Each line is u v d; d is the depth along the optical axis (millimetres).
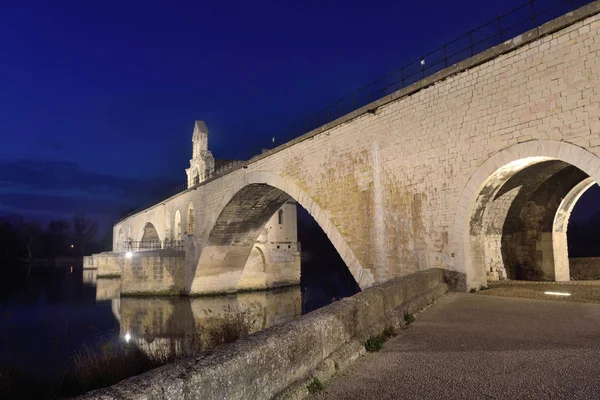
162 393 2889
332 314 5555
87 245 102562
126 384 2912
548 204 16344
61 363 13367
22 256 87188
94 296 37531
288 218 41531
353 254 16359
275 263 39781
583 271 18797
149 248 46594
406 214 13984
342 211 17125
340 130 17594
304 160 19844
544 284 13750
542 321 7633
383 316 7242
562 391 4348
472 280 11828
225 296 35094
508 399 4203
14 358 14180
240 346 3855
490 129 11406
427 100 13492
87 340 18875
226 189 28844
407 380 4820
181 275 35344
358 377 4957
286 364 4250
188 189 36625
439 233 12703
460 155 12227
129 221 62844
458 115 12383
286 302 32719
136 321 25641
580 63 9453
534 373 4906
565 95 9688
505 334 6754
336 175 17625
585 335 6547
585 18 9406
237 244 33812
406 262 13859
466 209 11898
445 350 5961
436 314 8523
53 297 36844
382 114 15383
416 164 13734
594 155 9031
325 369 4863
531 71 10469
